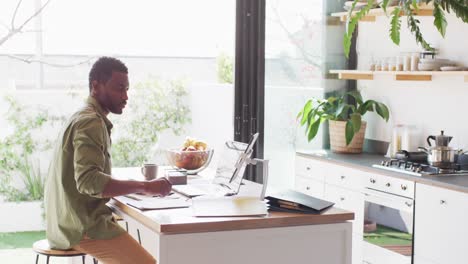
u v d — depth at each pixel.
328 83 5.91
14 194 7.00
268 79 5.66
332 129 5.62
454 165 4.56
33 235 6.75
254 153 5.63
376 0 5.20
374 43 5.68
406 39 5.27
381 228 4.64
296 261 3.09
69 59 7.26
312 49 5.82
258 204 3.19
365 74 5.49
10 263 5.72
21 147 7.04
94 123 3.19
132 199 3.40
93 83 3.42
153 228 2.94
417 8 4.50
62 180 3.25
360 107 5.52
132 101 7.45
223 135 7.46
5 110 6.99
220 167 3.79
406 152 4.88
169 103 7.55
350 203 4.97
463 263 3.96
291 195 3.40
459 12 4.20
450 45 4.82
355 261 4.95
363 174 4.82
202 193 3.52
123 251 3.29
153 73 7.57
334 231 3.15
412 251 4.36
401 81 5.37
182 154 4.17
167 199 3.40
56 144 3.38
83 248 3.30
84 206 3.26
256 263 3.02
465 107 4.72
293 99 5.78
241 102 5.59
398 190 4.46
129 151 7.45
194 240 2.90
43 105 7.13
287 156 5.80
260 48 5.54
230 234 2.95
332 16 5.88
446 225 4.07
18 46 7.07
